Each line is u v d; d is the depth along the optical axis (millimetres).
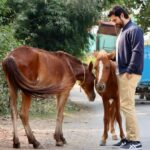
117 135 14086
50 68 12227
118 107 12195
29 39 25188
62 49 25594
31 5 24688
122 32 11273
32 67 11914
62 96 12492
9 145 12219
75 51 25938
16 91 11719
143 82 29344
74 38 25547
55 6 24656
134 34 11039
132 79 11062
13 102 11727
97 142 12953
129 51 11148
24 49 12000
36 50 12164
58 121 12453
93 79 13141
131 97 11109
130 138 11195
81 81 13070
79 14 24859
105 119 12289
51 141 13094
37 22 24969
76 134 14695
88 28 25875
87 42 26531
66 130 15734
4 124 16594
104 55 11641
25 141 12875
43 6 24688
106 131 12320
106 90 11977
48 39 25328
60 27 24594
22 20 24781
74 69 12820
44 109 20328
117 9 11258
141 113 22625
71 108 23625
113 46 30000
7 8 21234
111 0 27516
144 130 15711
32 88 11352
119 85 11289
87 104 27672
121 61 11219
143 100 31219
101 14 26188
